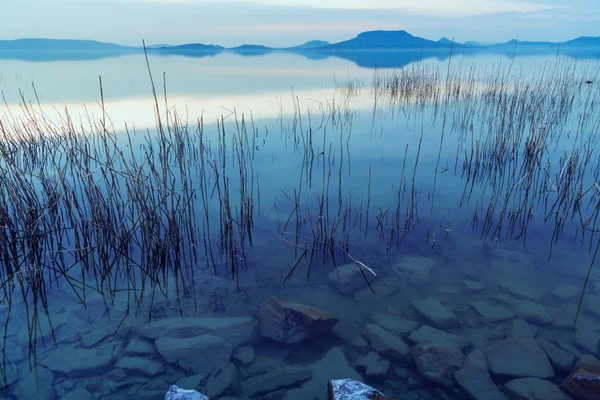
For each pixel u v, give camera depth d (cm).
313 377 269
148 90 1399
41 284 338
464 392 256
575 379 242
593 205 517
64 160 649
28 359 273
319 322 298
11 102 1117
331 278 374
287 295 357
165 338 292
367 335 306
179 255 385
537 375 262
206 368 273
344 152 746
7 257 356
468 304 342
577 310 328
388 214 509
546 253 420
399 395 258
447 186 593
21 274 350
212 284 369
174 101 1182
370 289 365
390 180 616
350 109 1105
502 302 343
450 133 866
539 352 279
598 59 2847
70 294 345
